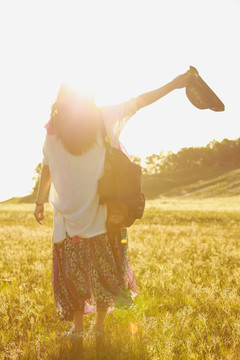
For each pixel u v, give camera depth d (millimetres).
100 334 3156
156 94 3133
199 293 4398
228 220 23406
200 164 165750
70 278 3139
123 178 3035
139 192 3051
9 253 7812
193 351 3033
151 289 4805
